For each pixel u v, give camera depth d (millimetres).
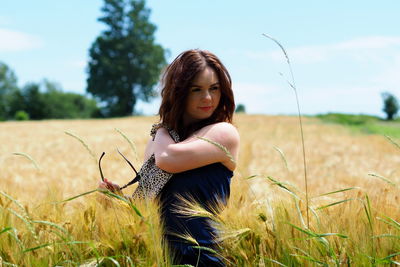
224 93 2529
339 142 23250
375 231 2494
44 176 10102
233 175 2625
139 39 81000
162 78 2646
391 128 37625
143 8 82625
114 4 81312
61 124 45500
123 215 2457
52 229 2553
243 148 17156
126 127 39188
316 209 2500
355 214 2613
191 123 2600
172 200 2406
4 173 10773
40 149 19406
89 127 39594
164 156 2354
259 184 6043
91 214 2576
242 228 2389
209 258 2301
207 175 2389
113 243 2396
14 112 97125
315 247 2354
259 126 41250
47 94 99812
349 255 2326
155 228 2270
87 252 2463
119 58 79125
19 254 2406
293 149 18828
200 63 2404
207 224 2338
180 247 2342
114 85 79312
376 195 2939
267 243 2412
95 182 3072
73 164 13156
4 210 2623
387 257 2172
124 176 9141
